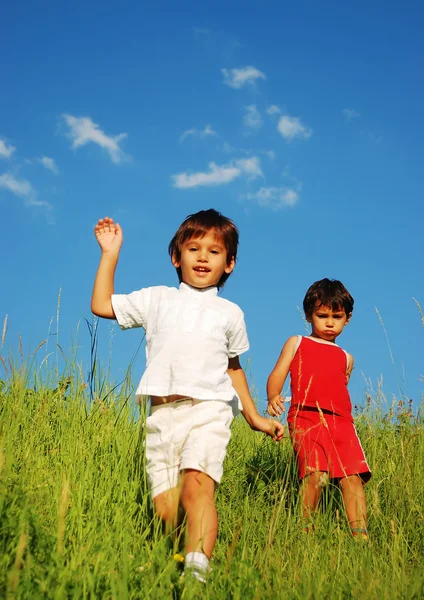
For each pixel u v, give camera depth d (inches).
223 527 153.5
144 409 148.0
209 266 157.6
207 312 152.1
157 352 146.3
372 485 185.8
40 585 94.4
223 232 159.5
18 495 117.5
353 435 186.7
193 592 104.6
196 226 158.7
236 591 106.0
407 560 144.7
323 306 203.6
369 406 250.4
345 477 172.4
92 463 153.6
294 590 114.0
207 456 132.7
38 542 108.2
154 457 139.2
